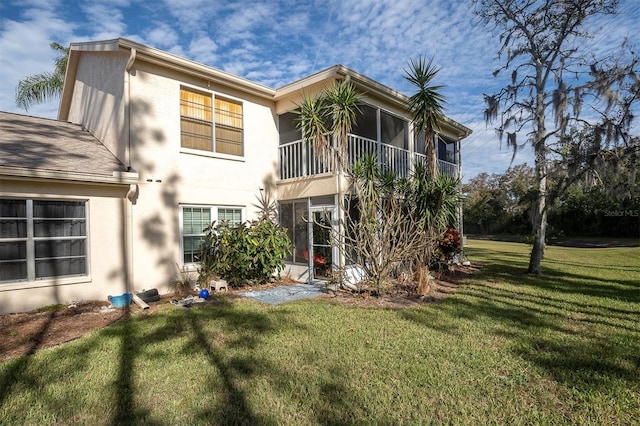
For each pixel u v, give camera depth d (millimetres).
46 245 7180
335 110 8352
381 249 7855
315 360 4367
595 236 29906
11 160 6766
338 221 8977
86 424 3105
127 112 8172
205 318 6246
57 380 3887
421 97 9148
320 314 6465
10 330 5660
